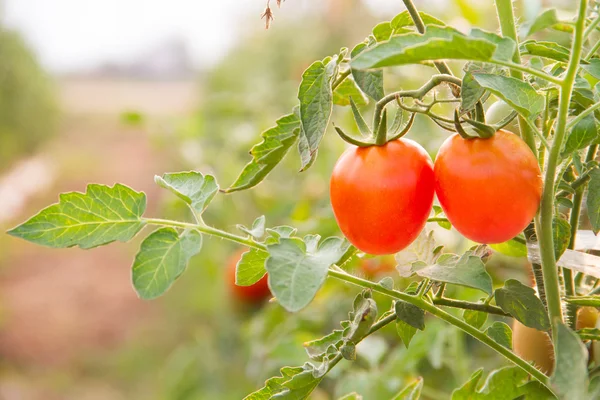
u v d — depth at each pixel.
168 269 0.51
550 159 0.50
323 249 0.52
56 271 4.31
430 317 0.97
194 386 1.87
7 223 5.12
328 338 0.58
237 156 1.96
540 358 0.59
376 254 0.55
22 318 3.68
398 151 0.54
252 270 0.57
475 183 0.51
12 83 6.34
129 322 3.47
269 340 1.17
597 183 0.54
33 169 6.39
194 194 0.55
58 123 7.61
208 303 2.73
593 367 0.58
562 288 0.57
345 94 0.62
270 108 2.10
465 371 0.85
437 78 0.53
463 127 0.53
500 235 0.52
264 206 1.69
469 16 1.13
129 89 12.91
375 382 0.86
